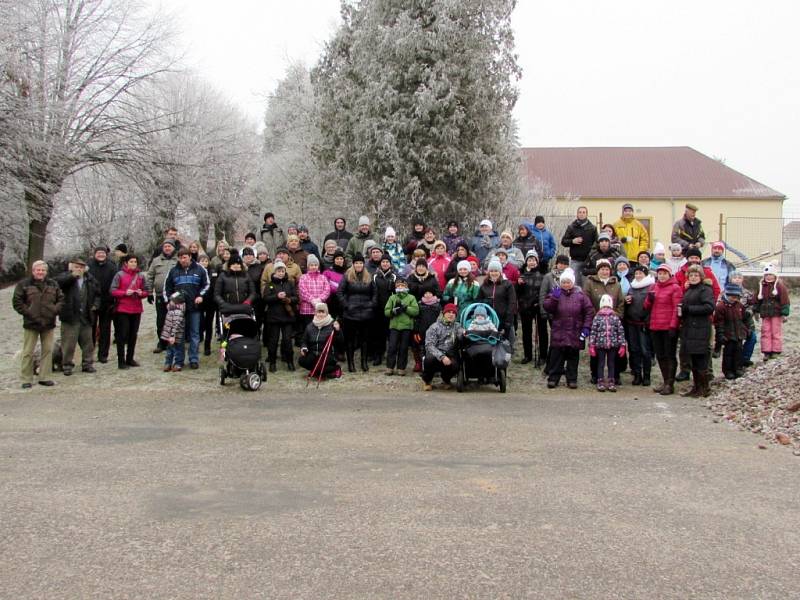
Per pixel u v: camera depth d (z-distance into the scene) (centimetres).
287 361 1314
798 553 455
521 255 1355
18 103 1920
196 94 3666
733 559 445
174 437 808
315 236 2870
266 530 494
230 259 1268
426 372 1154
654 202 4641
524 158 2197
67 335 1272
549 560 442
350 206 2094
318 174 2569
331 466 668
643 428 854
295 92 3281
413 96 1639
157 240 3288
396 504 550
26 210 2211
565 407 1005
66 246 3438
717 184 4681
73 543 472
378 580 414
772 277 1312
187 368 1327
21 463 684
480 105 1673
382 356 1384
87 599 392
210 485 605
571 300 1179
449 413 957
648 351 1209
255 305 1388
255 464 677
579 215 1435
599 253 1312
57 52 2225
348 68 1825
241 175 3881
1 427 875
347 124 1788
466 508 541
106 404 1045
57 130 2162
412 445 759
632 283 1216
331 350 1230
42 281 1205
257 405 1030
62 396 1115
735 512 534
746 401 973
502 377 1134
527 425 871
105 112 2428
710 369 1125
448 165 1642
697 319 1085
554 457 703
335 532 489
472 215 1736
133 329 1331
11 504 554
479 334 1126
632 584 409
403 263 1422
